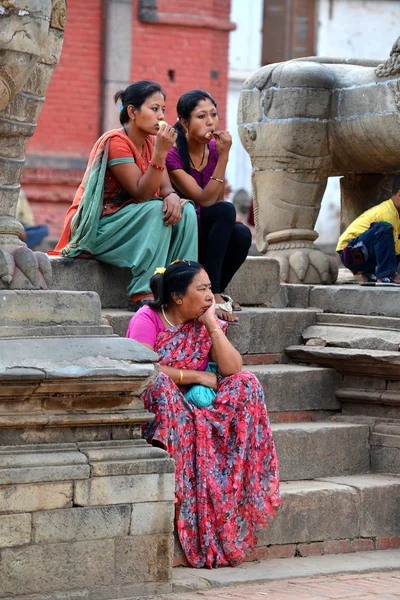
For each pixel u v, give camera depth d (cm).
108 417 755
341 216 1296
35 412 736
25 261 776
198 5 2595
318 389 986
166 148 943
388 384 976
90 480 739
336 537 888
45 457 730
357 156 1159
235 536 823
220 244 980
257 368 982
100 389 745
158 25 2552
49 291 771
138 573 758
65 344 749
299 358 1017
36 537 724
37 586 725
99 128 2516
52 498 729
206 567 814
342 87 1144
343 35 2947
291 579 806
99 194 955
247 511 828
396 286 1072
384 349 979
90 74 2505
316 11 2914
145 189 952
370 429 968
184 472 810
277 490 837
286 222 1164
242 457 823
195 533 812
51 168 2478
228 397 826
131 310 960
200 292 839
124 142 969
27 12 712
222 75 2652
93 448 751
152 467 759
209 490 813
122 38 2514
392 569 850
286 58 2892
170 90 2588
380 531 908
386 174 1246
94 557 742
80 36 2491
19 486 718
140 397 780
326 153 1162
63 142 2495
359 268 1138
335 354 984
